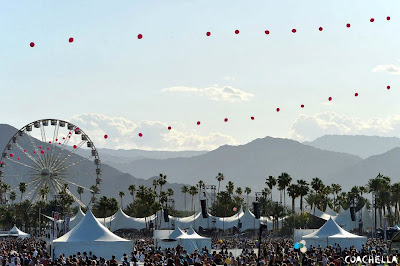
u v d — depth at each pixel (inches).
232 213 7844.5
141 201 7509.8
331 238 2691.9
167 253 1873.8
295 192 7121.1
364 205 7632.9
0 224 7706.7
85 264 1503.4
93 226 2433.6
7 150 4849.9
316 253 1790.1
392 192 6998.0
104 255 2356.1
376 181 7062.0
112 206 7042.3
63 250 2341.3
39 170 4783.5
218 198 7652.6
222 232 6535.4
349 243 2687.0
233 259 1800.0
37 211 7573.8
